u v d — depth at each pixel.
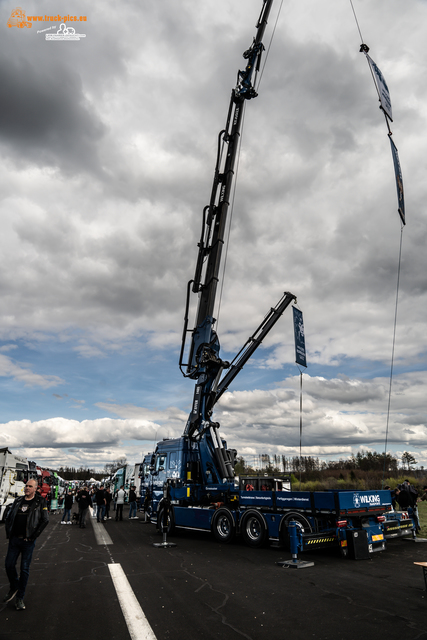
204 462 13.91
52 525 18.31
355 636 4.55
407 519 11.22
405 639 4.45
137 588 6.66
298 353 13.08
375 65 12.45
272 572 7.82
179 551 10.48
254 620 5.11
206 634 4.65
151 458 16.39
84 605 5.75
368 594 6.23
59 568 8.34
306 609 5.52
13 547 5.67
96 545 11.69
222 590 6.51
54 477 30.69
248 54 17.27
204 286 15.38
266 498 11.07
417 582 6.98
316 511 9.77
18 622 5.06
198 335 15.03
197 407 14.48
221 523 12.16
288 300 14.54
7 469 20.00
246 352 14.74
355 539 9.20
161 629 4.81
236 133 16.61
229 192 16.03
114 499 35.66
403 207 12.45
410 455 77.00
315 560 9.11
